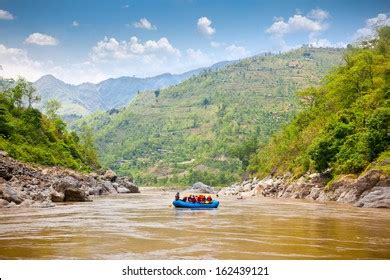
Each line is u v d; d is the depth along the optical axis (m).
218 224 28.70
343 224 28.86
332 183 55.53
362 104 68.25
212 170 196.38
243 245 20.31
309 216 34.28
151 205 47.56
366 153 53.53
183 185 173.75
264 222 30.03
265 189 74.62
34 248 19.33
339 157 58.44
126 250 18.97
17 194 40.78
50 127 108.00
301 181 65.12
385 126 53.09
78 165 97.94
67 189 50.62
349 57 95.00
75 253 18.30
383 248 19.73
